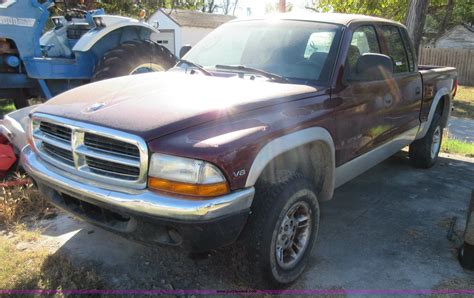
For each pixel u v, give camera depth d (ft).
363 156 13.26
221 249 10.47
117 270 10.77
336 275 10.98
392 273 11.17
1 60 20.43
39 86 21.75
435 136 20.53
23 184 14.29
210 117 8.80
